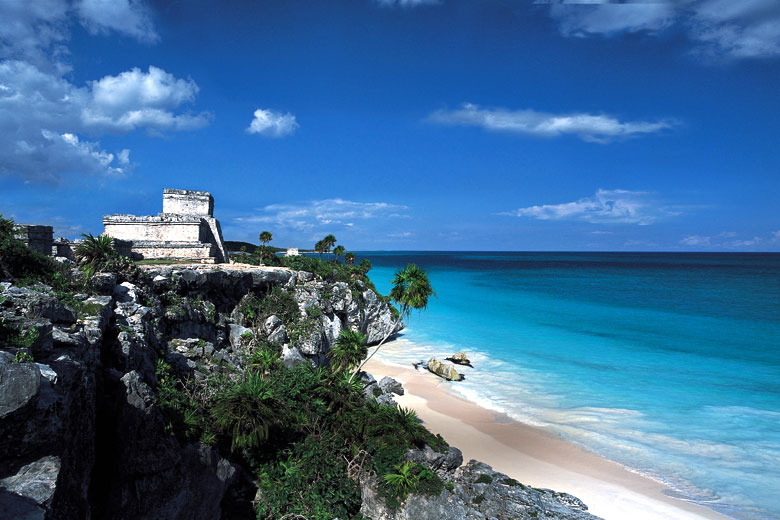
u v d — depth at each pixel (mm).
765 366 49250
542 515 20016
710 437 31359
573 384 42812
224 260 46281
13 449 8055
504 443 30078
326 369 26797
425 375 44844
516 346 58125
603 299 103562
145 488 13656
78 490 9852
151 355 20656
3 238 18688
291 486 18266
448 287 131500
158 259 39688
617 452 29062
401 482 18766
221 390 21828
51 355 11570
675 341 61344
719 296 108750
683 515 22500
